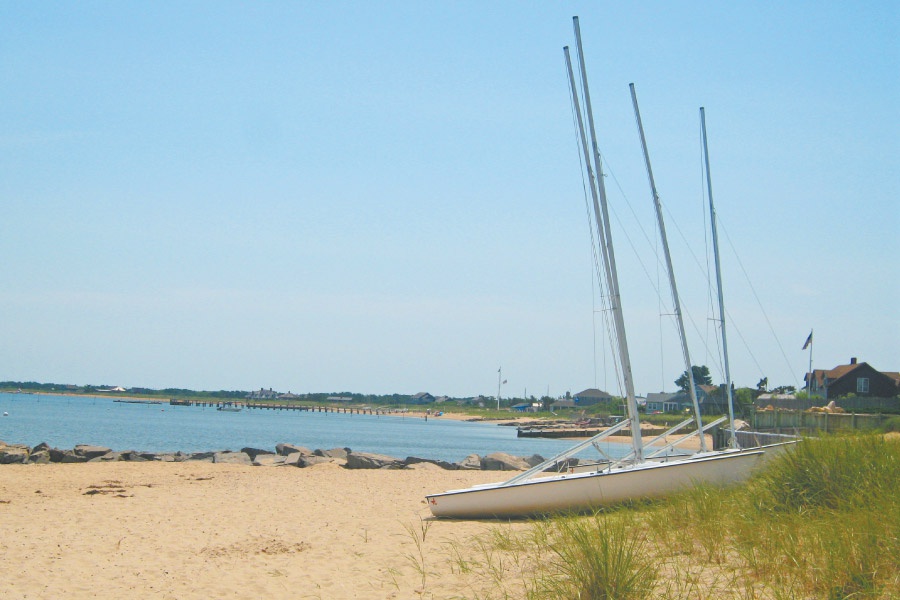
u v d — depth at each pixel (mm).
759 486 12781
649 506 14805
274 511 18500
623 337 17844
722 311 23500
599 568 9031
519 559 11742
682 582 9430
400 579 11242
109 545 14000
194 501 20172
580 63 19156
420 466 34000
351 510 18781
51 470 29891
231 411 194500
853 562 8695
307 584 11180
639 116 22953
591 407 168375
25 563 12477
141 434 71750
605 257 18375
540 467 16891
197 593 10789
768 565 9602
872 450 12383
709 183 24234
